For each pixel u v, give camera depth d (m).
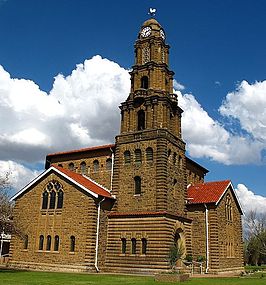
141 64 53.72
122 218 45.34
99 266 43.44
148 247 42.66
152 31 54.56
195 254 47.59
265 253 91.31
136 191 46.50
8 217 44.56
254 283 33.22
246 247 96.50
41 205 47.59
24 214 48.38
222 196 50.31
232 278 38.62
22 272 40.16
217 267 45.81
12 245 48.12
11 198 46.91
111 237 45.28
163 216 42.91
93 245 42.97
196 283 32.34
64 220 45.16
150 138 47.16
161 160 45.50
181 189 49.12
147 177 45.94
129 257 43.31
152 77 51.41
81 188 44.88
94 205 44.09
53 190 47.22
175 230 44.59
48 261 44.66
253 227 94.44
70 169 55.16
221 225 49.16
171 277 33.72
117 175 48.25
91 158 53.41
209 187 53.12
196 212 49.00
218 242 47.12
